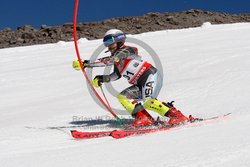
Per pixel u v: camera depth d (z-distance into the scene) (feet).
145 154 12.29
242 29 91.15
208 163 10.39
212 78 34.12
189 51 61.05
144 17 187.32
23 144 19.13
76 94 37.70
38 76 55.52
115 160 11.96
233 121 17.62
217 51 54.65
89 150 14.26
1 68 73.36
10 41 160.97
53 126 23.75
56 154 14.26
